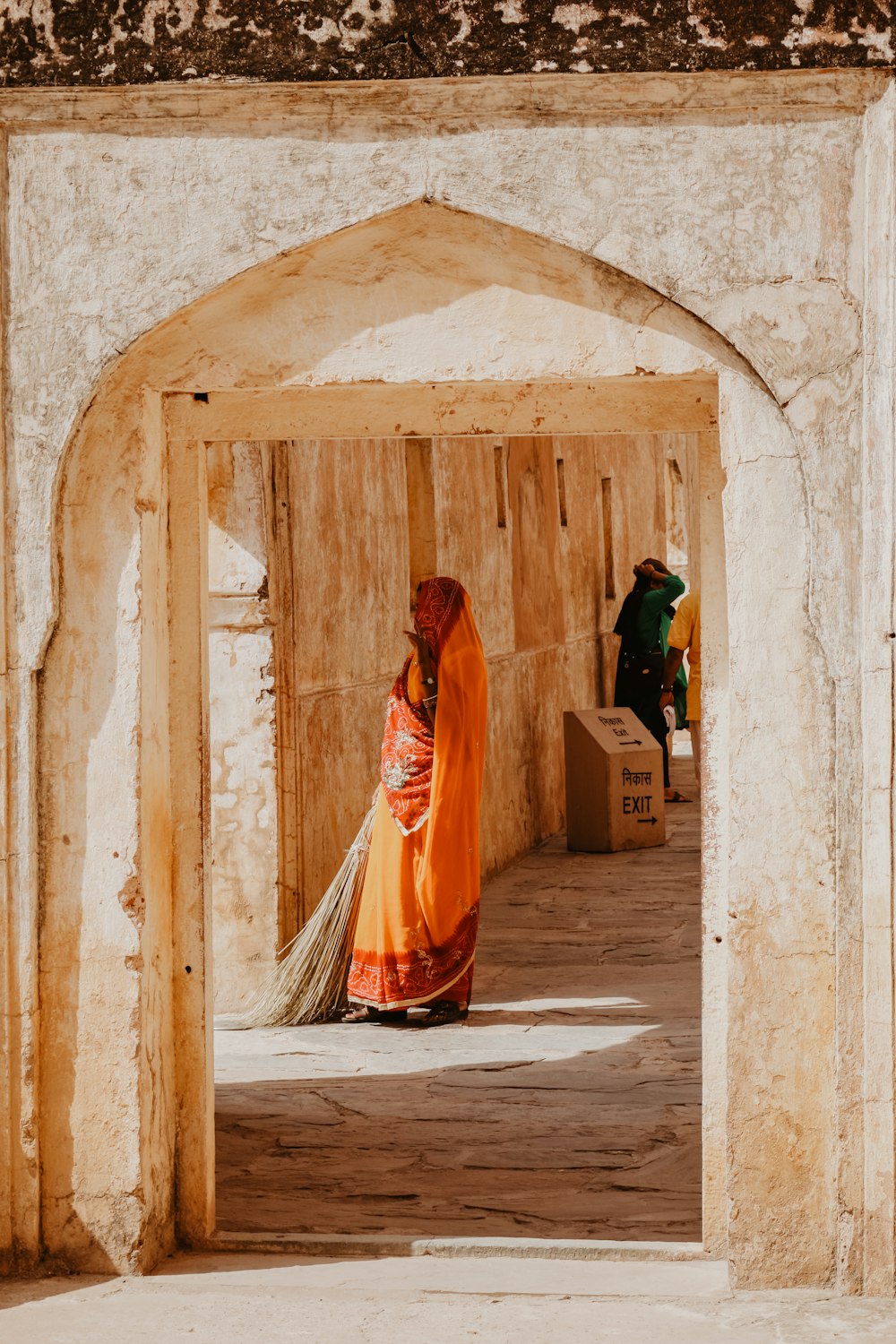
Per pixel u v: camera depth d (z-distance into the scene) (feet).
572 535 48.60
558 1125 18.69
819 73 13.06
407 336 13.76
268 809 24.84
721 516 14.53
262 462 24.64
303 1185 16.76
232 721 24.90
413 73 13.30
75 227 13.79
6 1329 12.85
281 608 25.26
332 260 13.80
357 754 29.37
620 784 39.63
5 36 13.66
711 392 14.57
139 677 13.97
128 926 14.01
